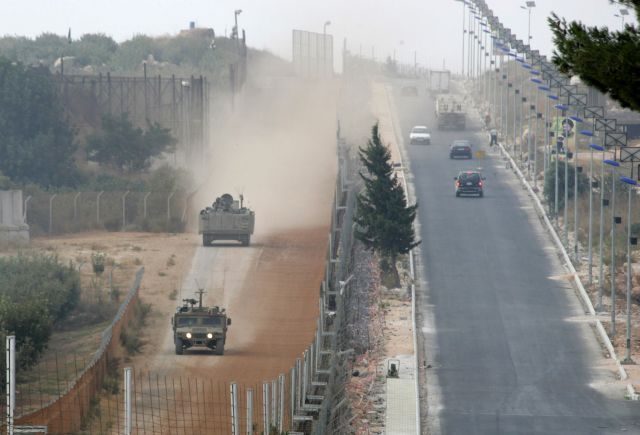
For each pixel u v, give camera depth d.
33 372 168.38
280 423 136.88
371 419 175.38
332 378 172.25
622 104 97.94
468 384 198.12
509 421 179.25
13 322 166.62
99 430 141.50
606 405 187.62
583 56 96.50
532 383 199.75
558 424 177.75
